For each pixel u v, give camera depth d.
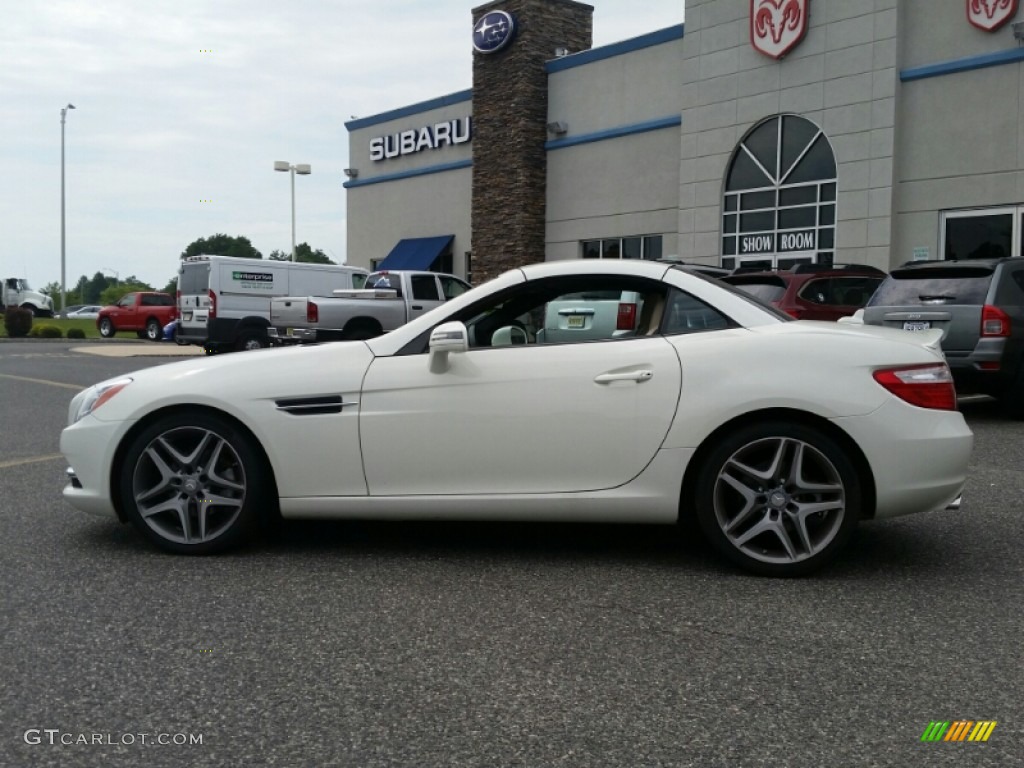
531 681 3.13
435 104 26.03
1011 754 2.64
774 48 17.73
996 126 15.11
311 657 3.34
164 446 4.58
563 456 4.34
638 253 21.31
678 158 20.27
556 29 23.16
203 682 3.13
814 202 17.58
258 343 20.86
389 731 2.78
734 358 4.24
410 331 4.55
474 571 4.38
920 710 2.91
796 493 4.23
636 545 4.84
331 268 22.05
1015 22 14.71
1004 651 3.39
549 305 4.57
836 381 4.14
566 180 22.81
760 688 3.07
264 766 2.58
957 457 4.18
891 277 10.00
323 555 4.65
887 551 4.71
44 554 4.67
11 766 2.58
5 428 9.41
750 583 4.19
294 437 4.46
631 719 2.86
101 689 3.07
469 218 25.33
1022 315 9.30
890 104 16.19
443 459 4.41
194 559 4.58
